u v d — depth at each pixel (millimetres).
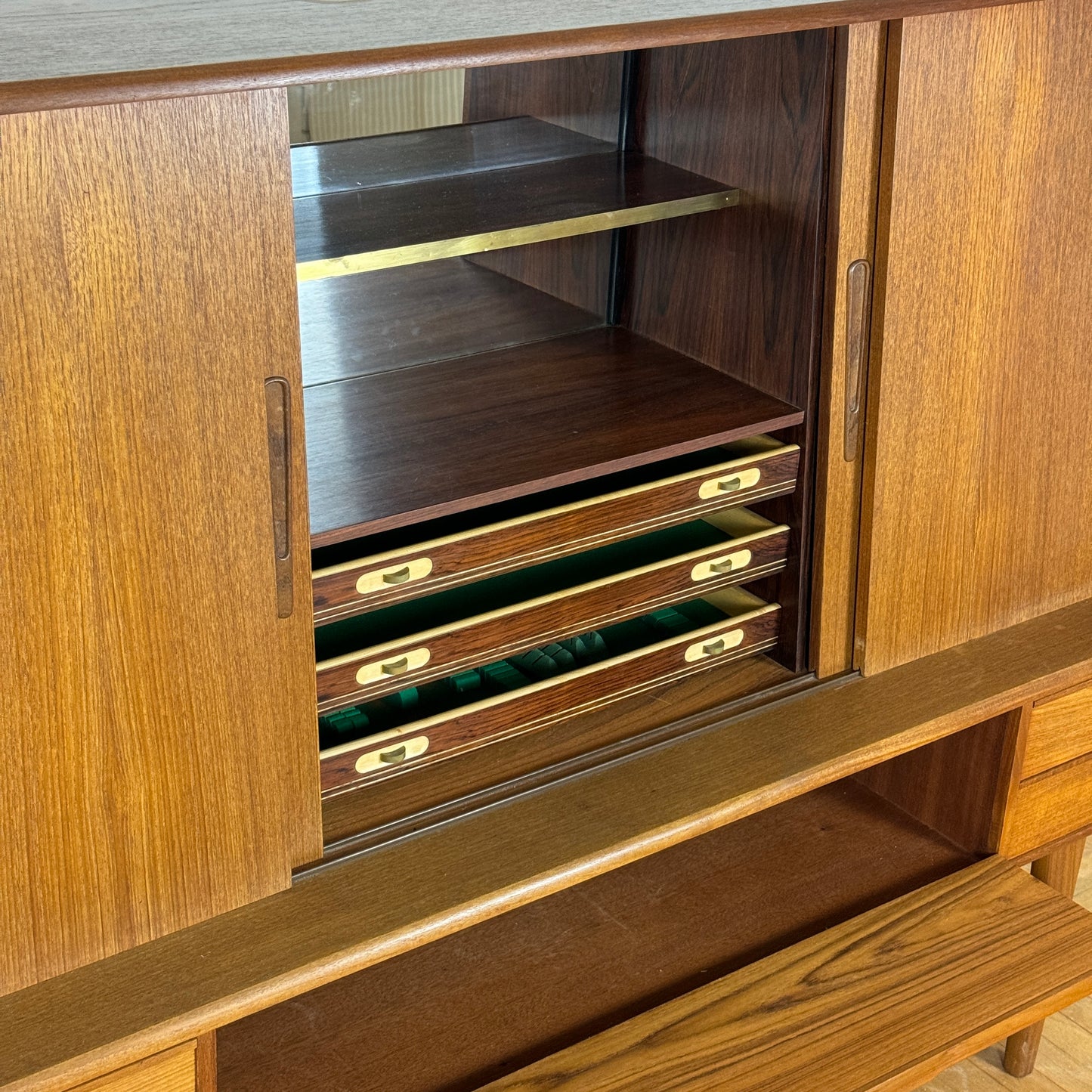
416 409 1444
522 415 1434
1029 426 1553
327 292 1448
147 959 1173
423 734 1324
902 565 1519
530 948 1578
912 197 1341
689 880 1676
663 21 1148
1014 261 1446
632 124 1552
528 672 1476
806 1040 1394
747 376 1499
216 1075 1377
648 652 1449
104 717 1092
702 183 1453
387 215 1332
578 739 1445
